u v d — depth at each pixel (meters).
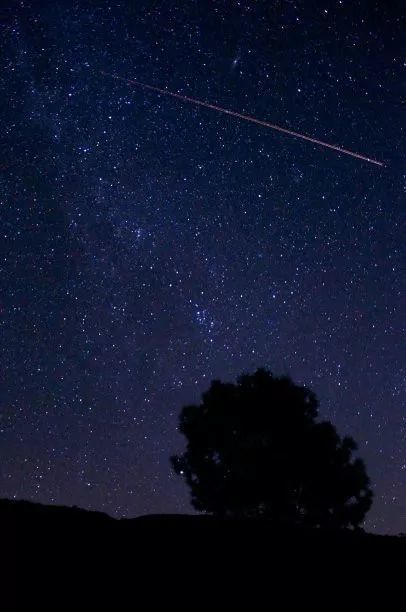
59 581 5.13
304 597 5.48
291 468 9.77
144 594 5.15
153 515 7.10
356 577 5.95
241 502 9.73
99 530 6.23
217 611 5.05
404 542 6.98
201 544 6.23
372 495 9.92
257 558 6.08
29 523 6.09
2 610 4.59
